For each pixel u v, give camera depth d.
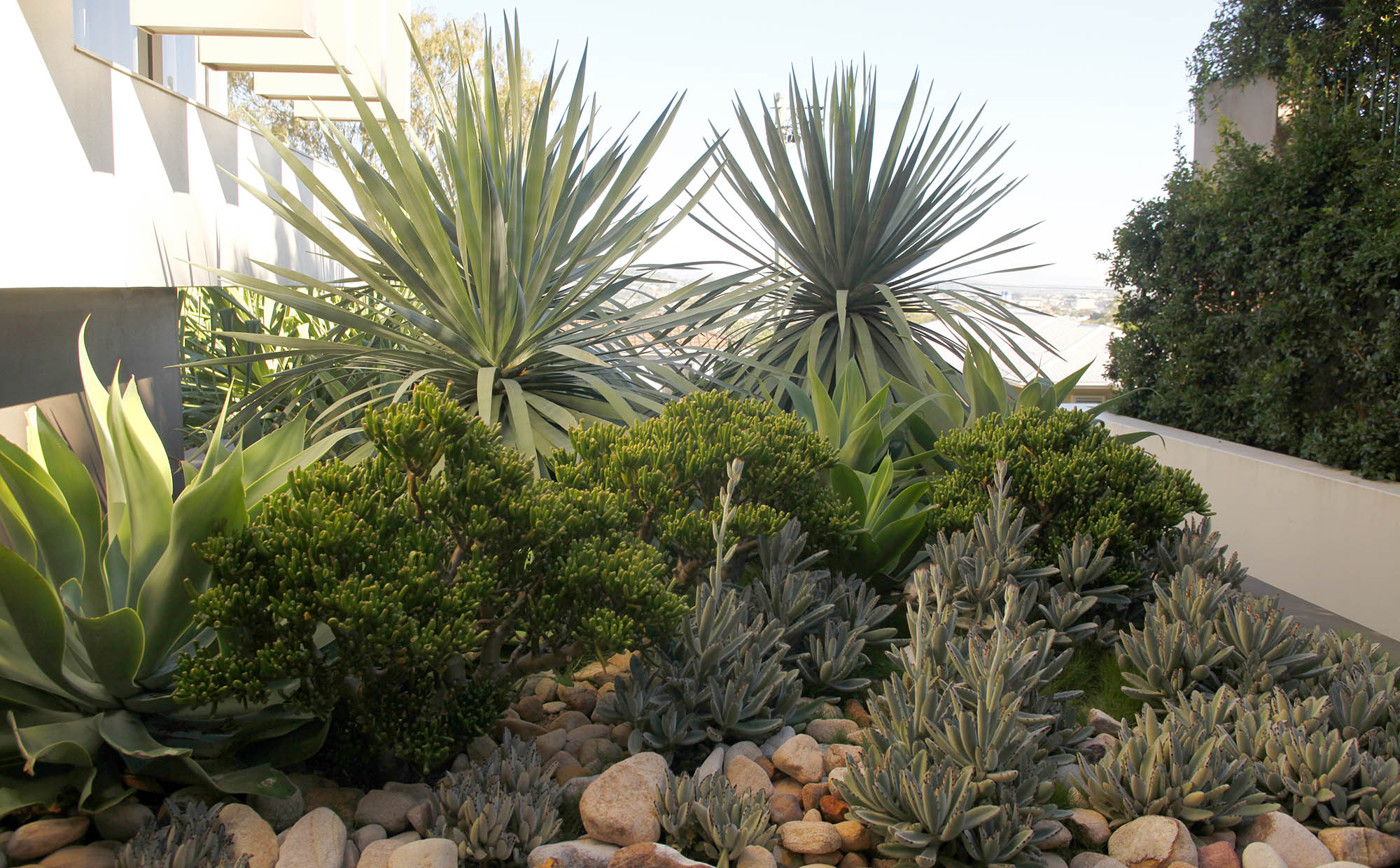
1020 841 1.86
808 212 6.02
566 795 2.12
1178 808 2.08
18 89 2.81
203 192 4.55
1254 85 6.28
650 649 2.43
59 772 1.87
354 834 1.90
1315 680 2.68
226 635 1.92
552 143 4.33
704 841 1.94
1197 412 6.00
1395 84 4.98
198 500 1.91
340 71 3.39
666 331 4.52
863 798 2.03
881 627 3.21
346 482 2.03
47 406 3.46
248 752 2.05
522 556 2.20
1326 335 4.93
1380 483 4.36
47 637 1.79
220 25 4.21
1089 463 3.27
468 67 4.23
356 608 1.80
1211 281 5.86
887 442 4.16
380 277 3.85
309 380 4.30
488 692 2.14
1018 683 2.27
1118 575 3.15
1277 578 4.89
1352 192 4.93
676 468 2.75
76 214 3.20
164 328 4.43
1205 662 2.67
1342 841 2.00
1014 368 5.00
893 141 5.54
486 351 3.83
